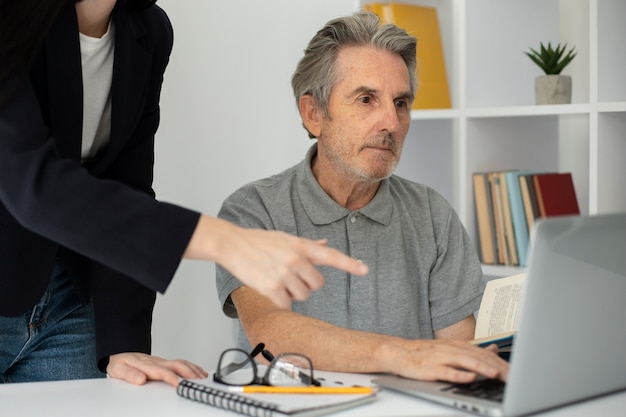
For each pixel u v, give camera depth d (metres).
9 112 1.24
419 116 2.85
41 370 1.83
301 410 1.11
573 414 1.13
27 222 1.17
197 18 3.01
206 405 1.22
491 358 1.28
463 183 2.79
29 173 1.17
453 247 1.90
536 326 1.07
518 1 2.88
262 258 1.10
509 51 2.88
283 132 3.17
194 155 3.03
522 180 2.69
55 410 1.21
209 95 3.05
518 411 1.10
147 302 1.66
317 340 1.46
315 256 1.11
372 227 1.84
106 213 1.14
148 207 1.15
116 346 1.58
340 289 1.78
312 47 1.83
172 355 3.02
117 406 1.23
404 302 1.82
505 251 2.73
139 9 1.67
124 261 1.14
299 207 1.84
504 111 2.69
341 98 1.77
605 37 2.52
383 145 1.75
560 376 1.13
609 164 2.54
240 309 1.68
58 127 1.56
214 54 3.04
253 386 1.24
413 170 2.97
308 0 3.15
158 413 1.18
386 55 1.77
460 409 1.15
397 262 1.83
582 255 1.10
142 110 1.72
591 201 2.53
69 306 1.83
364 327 1.78
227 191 3.10
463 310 1.87
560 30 2.96
